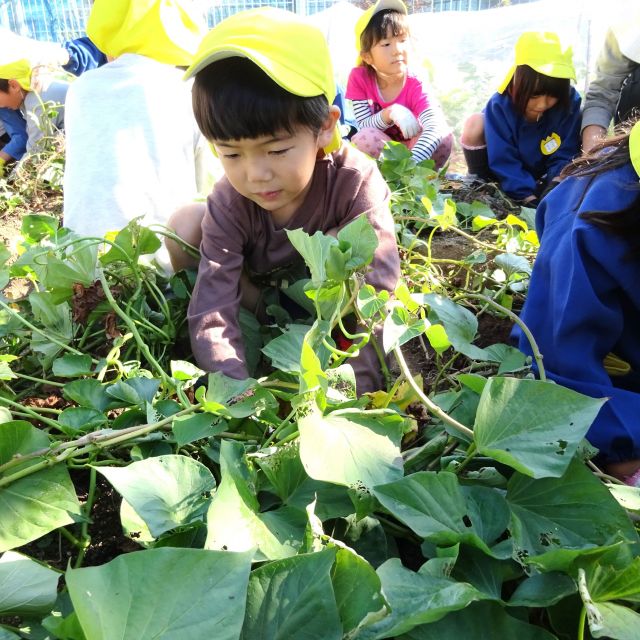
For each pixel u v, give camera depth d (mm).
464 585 669
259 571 686
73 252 1280
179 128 1828
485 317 1728
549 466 774
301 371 878
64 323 1346
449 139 3252
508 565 783
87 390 1115
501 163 3012
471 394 1021
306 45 1223
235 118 1160
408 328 963
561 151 3062
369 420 925
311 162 1271
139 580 604
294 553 759
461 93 4953
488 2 5945
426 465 998
